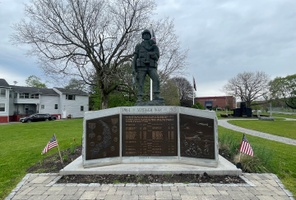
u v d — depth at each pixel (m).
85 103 53.97
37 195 4.61
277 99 52.56
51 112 47.44
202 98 69.38
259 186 5.05
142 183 5.17
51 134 15.82
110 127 6.41
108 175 5.66
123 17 22.89
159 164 6.24
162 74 23.19
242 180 5.41
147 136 6.50
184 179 5.41
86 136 6.14
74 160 6.91
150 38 7.56
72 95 50.81
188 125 6.42
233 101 65.88
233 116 41.28
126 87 24.66
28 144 11.23
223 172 5.71
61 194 4.63
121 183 5.17
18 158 7.90
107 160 6.21
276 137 14.29
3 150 9.63
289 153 8.41
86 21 21.86
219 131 16.88
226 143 8.69
